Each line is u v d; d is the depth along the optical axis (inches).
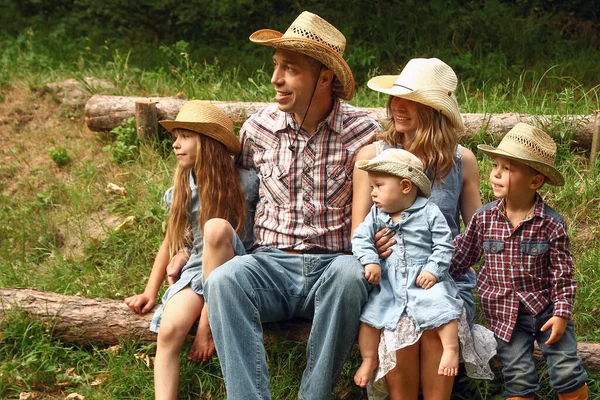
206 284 140.6
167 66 289.3
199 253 160.2
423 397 142.5
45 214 214.2
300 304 151.9
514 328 143.6
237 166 166.2
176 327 148.9
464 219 156.3
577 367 138.9
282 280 149.9
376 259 140.6
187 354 157.6
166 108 225.8
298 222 155.1
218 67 270.5
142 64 291.0
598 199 194.2
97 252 197.6
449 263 139.6
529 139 139.6
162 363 148.0
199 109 160.1
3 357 163.8
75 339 164.7
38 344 161.8
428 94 147.0
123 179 220.5
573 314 163.9
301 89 151.3
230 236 149.7
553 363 140.2
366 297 141.0
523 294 142.2
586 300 166.6
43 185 227.3
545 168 138.2
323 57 149.0
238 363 135.5
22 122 252.2
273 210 157.2
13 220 213.5
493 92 243.6
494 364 150.3
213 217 158.2
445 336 135.1
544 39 297.1
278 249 155.1
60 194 220.7
